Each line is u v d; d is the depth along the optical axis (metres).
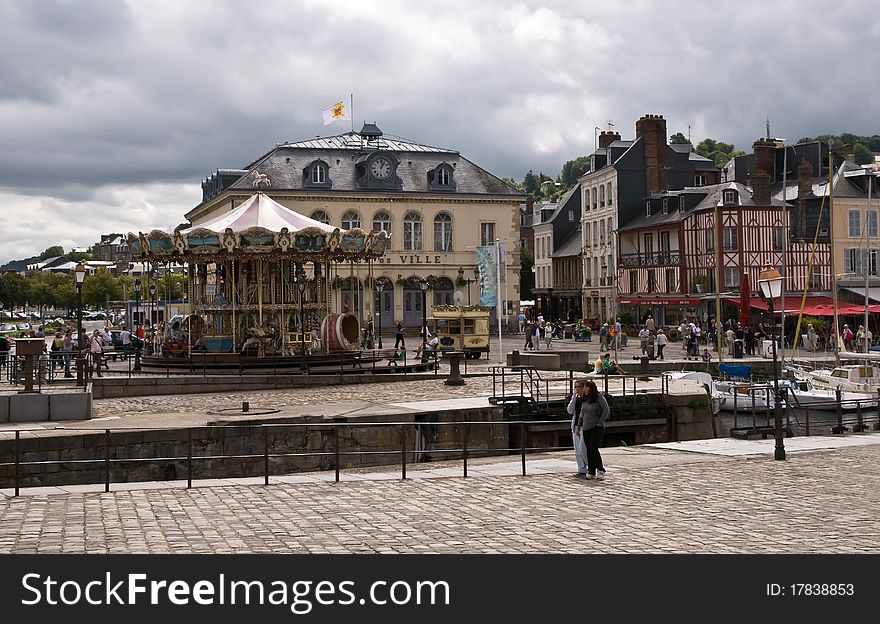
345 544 11.33
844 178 70.81
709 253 68.50
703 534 11.88
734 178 78.75
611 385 32.75
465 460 16.94
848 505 13.90
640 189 80.56
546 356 39.72
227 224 39.03
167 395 31.42
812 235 68.94
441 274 71.44
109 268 140.88
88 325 109.06
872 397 34.25
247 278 37.75
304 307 38.50
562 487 15.65
